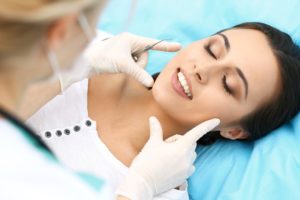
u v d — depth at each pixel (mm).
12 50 601
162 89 1402
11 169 623
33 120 1390
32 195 626
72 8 595
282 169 1431
